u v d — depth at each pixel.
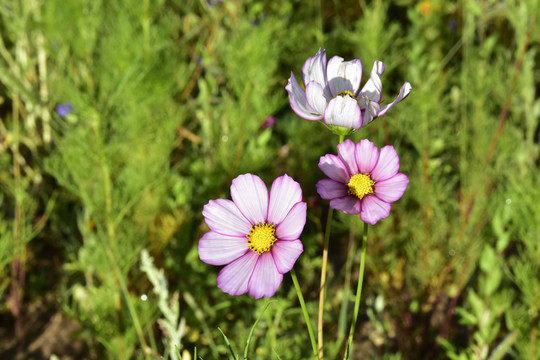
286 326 0.90
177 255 0.97
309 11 1.40
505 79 1.03
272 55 1.02
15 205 1.06
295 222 0.60
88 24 0.96
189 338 0.92
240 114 1.05
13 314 1.07
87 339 0.97
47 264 1.13
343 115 0.61
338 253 1.15
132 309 0.77
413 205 1.07
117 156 0.87
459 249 0.95
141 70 0.90
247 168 1.05
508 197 0.83
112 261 0.81
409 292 1.03
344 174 0.62
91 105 0.83
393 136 1.11
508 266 0.97
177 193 1.01
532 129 0.97
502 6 1.06
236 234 0.61
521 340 0.81
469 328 0.93
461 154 1.03
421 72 1.08
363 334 1.00
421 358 0.98
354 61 0.66
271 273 0.60
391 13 1.48
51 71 1.10
